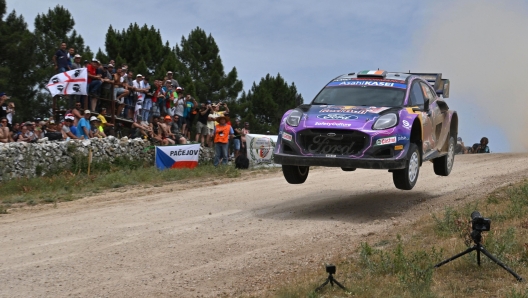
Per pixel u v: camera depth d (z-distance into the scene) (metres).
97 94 21.86
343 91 11.51
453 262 6.59
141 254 8.12
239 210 11.48
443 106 12.55
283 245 8.51
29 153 18.12
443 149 12.98
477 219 6.29
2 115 18.73
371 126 10.01
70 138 20.38
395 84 11.55
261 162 23.78
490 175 15.49
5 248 8.65
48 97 29.48
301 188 14.70
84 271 7.34
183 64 39.00
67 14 34.72
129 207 12.27
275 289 6.39
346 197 12.99
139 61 33.22
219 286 6.72
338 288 6.10
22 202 14.22
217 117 23.52
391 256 7.12
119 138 22.88
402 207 11.48
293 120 10.48
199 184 16.83
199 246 8.52
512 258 6.59
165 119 23.42
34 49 28.20
